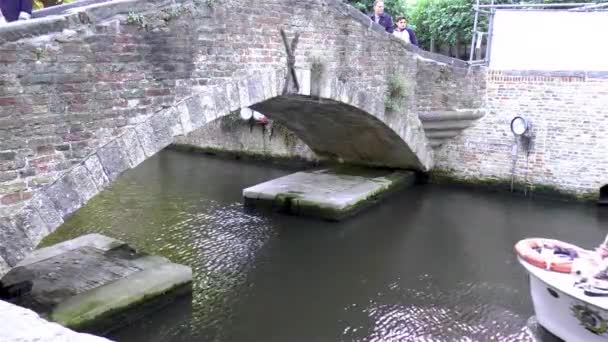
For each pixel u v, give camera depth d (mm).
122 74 5172
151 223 9203
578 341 5336
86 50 4832
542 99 10367
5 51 4266
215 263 7500
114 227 8961
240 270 7312
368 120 9844
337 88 8305
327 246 8266
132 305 5707
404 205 10383
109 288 5773
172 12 5539
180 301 6281
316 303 6449
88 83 4895
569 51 10164
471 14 14664
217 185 11992
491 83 10844
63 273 6133
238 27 6375
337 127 10953
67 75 4719
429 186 11719
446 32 15328
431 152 11656
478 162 11305
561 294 5277
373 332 5816
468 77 10820
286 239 8523
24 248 4547
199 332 5734
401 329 5898
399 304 6477
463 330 5879
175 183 12188
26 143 4500
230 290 6699
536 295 5762
